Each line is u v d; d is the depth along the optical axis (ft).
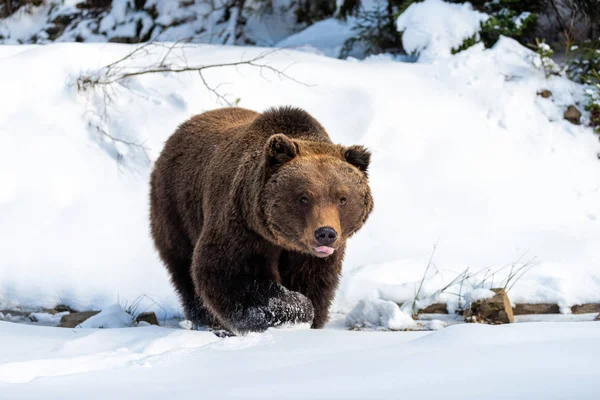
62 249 39.88
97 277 39.06
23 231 40.16
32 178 42.73
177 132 36.27
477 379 16.88
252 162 28.50
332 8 73.97
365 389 16.84
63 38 74.08
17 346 25.94
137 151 46.37
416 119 50.70
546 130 51.96
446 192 46.68
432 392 16.30
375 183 46.39
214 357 21.12
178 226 34.81
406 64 56.13
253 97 50.65
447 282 37.35
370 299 34.14
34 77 47.93
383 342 22.53
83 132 46.80
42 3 76.28
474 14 57.77
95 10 75.72
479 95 52.95
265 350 21.98
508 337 20.49
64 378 19.44
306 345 22.57
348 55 64.23
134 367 20.54
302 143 28.27
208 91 50.29
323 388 17.10
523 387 16.15
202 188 32.53
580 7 61.11
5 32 75.61
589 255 41.42
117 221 42.42
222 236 28.86
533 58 55.01
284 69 52.24
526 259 41.09
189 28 73.36
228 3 74.33
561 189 48.55
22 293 37.70
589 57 55.77
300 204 25.91
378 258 41.75
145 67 51.08
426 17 57.98
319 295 30.09
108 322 32.89
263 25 74.84
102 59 51.06
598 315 33.88
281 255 29.78
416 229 44.09
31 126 45.52
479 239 43.65
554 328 21.48
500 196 47.06
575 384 16.06
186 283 34.73
